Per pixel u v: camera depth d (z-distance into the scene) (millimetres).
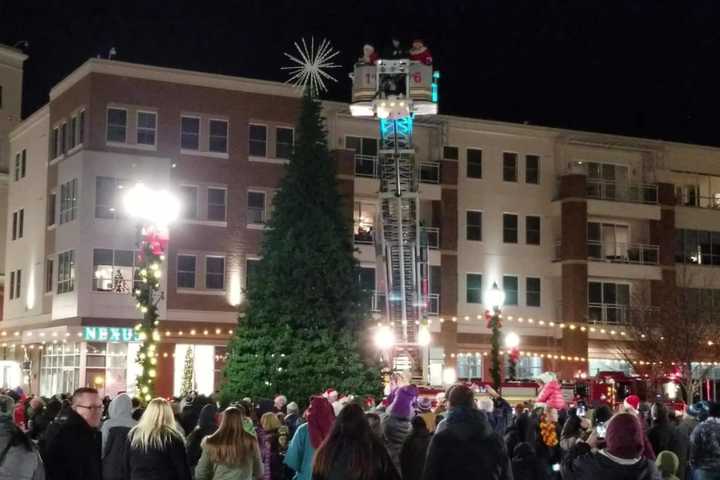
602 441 13516
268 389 34969
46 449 10539
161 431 11633
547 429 18250
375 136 55125
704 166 63406
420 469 12359
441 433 9992
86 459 10484
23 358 54344
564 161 59844
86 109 48844
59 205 50250
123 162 48500
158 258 23922
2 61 61656
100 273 47312
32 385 52594
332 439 9117
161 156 49719
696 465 12695
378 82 41375
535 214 59125
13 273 56812
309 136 37469
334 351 35500
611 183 60469
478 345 56750
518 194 58688
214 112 51156
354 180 53531
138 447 11586
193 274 50094
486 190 57938
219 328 50094
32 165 55312
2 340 57031
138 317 47500
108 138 48906
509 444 18047
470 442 9891
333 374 35438
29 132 56312
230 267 50781
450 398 10344
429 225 56188
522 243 58688
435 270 55469
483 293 57375
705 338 55062
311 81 44188
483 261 57562
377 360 36906
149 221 24031
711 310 56375
